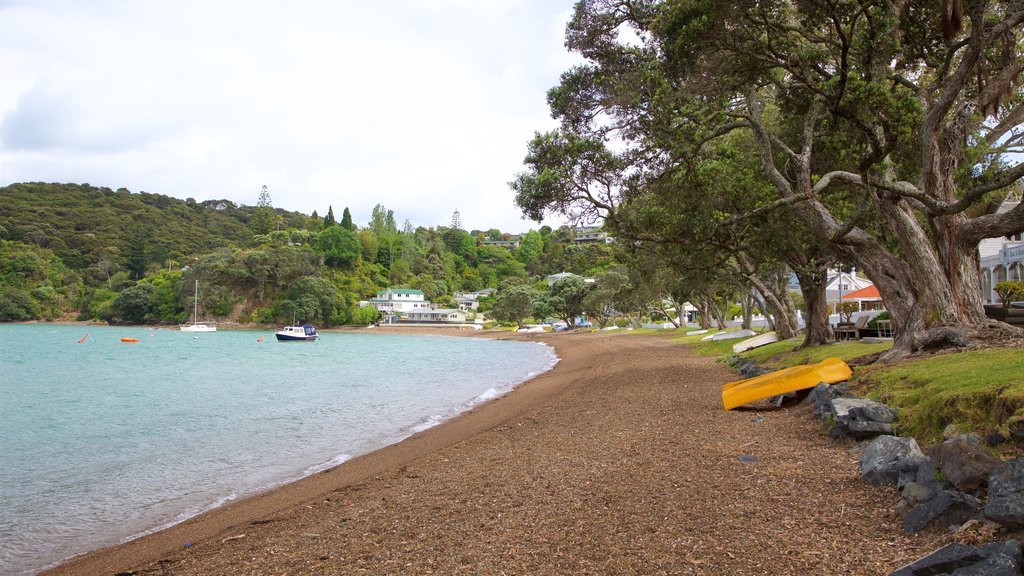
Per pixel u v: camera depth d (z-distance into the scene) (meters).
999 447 6.26
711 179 18.81
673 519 6.41
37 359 53.41
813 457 8.25
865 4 11.59
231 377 36.81
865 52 12.10
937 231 12.91
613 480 8.33
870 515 5.87
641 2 15.55
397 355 61.22
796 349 22.88
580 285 106.56
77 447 16.05
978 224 12.37
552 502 7.69
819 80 13.55
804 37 13.88
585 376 29.42
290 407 23.11
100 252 145.75
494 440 14.22
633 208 19.98
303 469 13.41
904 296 13.49
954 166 12.91
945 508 5.14
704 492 7.23
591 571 5.31
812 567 4.89
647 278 33.06
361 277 161.25
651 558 5.45
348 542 7.34
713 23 12.44
